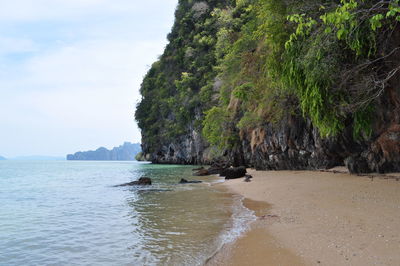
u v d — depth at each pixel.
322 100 11.42
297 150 21.73
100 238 7.78
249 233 7.27
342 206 8.94
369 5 7.88
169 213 10.66
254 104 26.31
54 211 12.12
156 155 89.94
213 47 66.19
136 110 99.44
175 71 84.25
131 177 34.12
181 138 76.12
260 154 27.25
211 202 12.89
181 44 82.06
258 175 23.17
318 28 9.81
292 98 19.30
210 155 55.69
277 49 13.00
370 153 14.14
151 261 5.79
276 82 16.11
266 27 13.52
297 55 11.24
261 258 5.45
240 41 30.06
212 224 8.59
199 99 65.12
